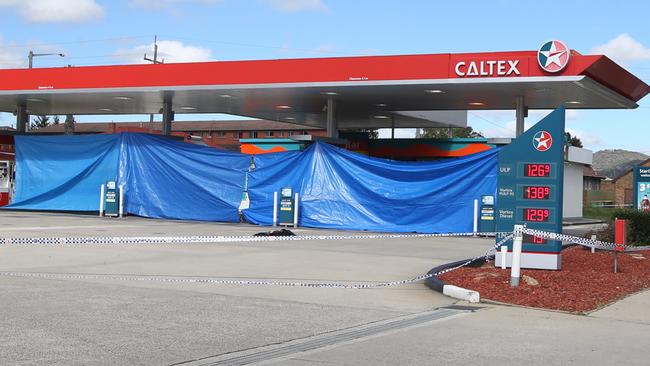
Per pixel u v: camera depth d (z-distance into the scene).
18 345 6.88
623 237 13.58
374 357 6.80
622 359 6.88
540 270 13.14
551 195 13.12
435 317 9.00
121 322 8.11
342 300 10.12
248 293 10.47
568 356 6.98
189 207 27.34
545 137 13.19
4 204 31.39
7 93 27.69
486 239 21.55
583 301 10.12
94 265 13.27
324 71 23.55
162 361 6.43
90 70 26.56
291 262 14.54
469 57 21.92
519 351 7.16
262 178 26.17
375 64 22.95
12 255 14.59
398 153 32.44
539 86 22.28
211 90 25.30
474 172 22.83
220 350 6.93
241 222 26.48
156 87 25.66
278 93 25.77
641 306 10.02
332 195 24.80
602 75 21.83
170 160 27.78
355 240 20.39
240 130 81.25
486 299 10.22
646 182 25.67
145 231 21.31
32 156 30.31
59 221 25.00
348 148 32.66
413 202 23.55
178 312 8.81
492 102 26.89
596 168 131.75
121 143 28.59
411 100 26.88
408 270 13.70
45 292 10.04
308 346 7.23
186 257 14.94
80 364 6.25
